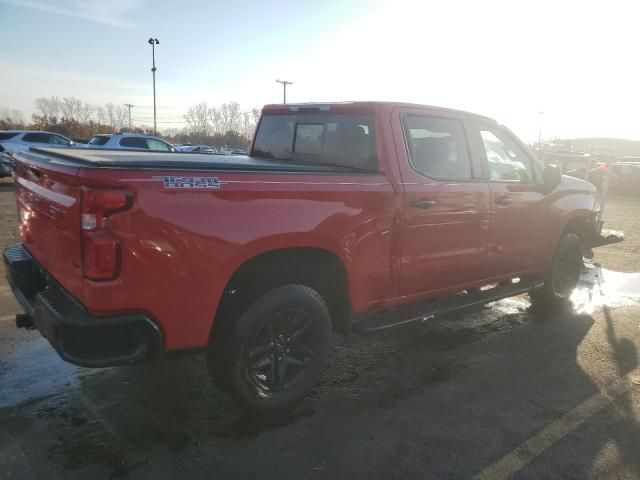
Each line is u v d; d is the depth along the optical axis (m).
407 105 4.13
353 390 3.92
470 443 3.23
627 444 3.25
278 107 4.80
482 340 5.00
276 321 3.41
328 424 3.42
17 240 8.57
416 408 3.66
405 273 4.03
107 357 2.75
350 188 3.55
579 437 3.32
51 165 2.99
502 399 3.81
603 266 8.30
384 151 3.88
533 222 5.18
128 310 2.75
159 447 3.09
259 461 2.99
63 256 2.95
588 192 6.09
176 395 3.72
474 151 4.60
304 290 3.47
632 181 21.53
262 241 3.13
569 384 4.07
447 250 4.31
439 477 2.89
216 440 3.19
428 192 4.04
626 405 3.75
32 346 4.42
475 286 4.76
